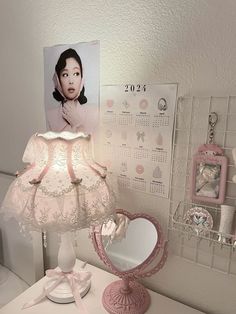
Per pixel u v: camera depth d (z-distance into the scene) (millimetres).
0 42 1274
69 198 774
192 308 971
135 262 937
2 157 1456
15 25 1195
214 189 828
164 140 922
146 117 943
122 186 1051
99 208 816
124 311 917
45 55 1138
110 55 971
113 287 1022
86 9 987
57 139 816
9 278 1343
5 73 1305
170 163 926
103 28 965
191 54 822
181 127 883
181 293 1011
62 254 1011
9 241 1361
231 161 811
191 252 951
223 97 796
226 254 885
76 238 1158
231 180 818
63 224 760
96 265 1211
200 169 842
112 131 1029
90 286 1057
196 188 857
